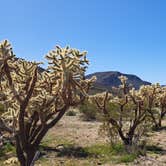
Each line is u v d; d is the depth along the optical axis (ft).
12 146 50.03
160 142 63.62
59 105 24.21
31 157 23.84
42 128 23.94
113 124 60.29
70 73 21.89
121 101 62.69
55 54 21.61
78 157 50.39
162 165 45.73
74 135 71.56
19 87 23.20
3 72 22.43
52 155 51.01
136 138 57.57
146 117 63.82
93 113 102.73
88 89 24.31
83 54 21.68
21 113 23.00
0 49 21.57
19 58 23.47
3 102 23.82
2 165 40.73
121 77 65.57
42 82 23.66
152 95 69.15
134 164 45.88
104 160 48.34
